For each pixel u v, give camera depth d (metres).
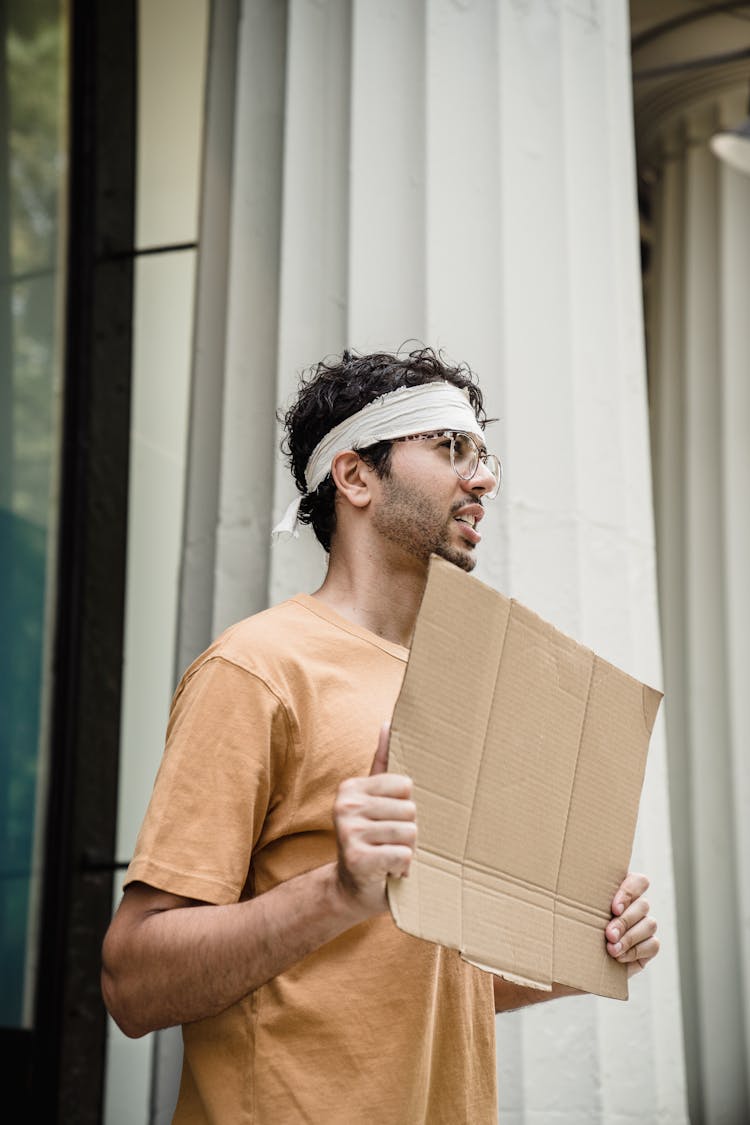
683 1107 2.34
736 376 4.39
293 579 2.46
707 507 4.34
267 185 2.75
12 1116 2.71
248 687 1.38
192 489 2.69
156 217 3.30
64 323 3.11
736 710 4.11
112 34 3.29
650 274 4.77
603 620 2.46
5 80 3.13
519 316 2.52
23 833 2.86
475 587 1.30
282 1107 1.29
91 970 2.84
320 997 1.33
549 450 2.48
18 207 3.11
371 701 1.43
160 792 1.33
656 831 2.44
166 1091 2.41
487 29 2.67
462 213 2.57
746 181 4.57
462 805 1.26
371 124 2.63
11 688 2.91
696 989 3.92
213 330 2.78
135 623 3.12
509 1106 2.15
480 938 1.23
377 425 1.58
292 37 2.75
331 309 2.59
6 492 2.97
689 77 4.62
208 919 1.25
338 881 1.18
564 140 2.66
